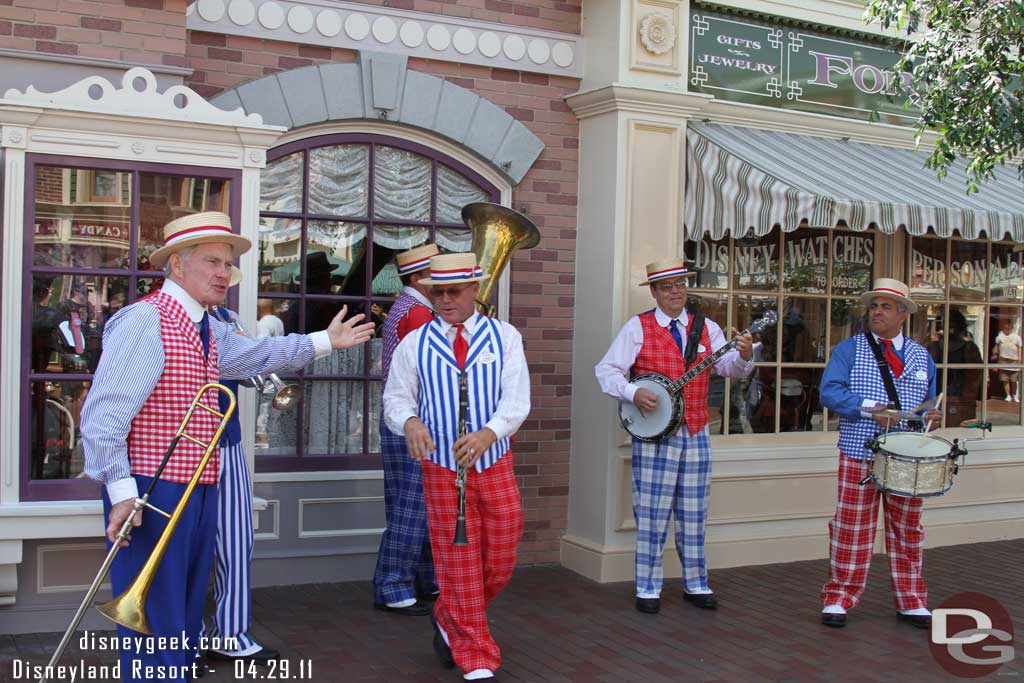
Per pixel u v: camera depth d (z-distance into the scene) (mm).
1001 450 8617
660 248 6992
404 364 4848
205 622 5383
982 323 8969
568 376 7184
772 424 7895
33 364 5074
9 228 4949
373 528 6672
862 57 8078
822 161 7254
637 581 6203
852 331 8250
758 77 7598
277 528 6402
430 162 6848
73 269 5117
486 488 4742
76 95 5016
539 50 7031
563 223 7160
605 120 6941
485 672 4746
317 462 6562
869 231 8328
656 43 6914
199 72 6074
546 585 6688
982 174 6848
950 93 6547
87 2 5398
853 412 5844
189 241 4062
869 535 5953
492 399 4746
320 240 6590
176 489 4004
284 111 6238
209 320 4262
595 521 6926
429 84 6637
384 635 5512
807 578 7102
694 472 6227
